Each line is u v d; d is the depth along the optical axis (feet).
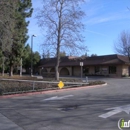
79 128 22.31
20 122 25.55
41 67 207.62
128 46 176.76
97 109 31.58
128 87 63.77
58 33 88.02
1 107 35.65
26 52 126.00
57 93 53.16
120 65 139.03
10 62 121.90
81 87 65.10
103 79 111.04
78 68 169.48
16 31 104.42
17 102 40.60
